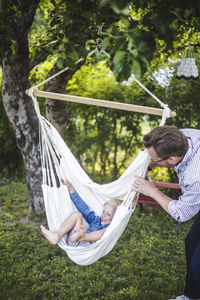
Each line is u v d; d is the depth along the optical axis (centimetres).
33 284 282
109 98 512
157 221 422
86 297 263
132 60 163
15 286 274
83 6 199
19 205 466
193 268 221
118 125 578
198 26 201
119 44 174
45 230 275
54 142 302
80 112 559
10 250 333
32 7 322
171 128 203
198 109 478
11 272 293
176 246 353
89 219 306
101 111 532
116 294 269
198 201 197
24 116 388
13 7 235
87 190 306
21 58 354
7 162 601
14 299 257
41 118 286
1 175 595
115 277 295
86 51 222
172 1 175
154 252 339
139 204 445
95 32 248
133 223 413
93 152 595
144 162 248
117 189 287
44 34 400
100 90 509
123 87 504
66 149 300
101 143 564
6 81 371
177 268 311
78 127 583
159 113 243
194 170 196
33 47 408
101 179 571
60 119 418
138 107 246
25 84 378
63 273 298
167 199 215
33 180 414
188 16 192
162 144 195
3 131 561
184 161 202
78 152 583
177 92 472
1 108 551
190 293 245
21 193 513
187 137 214
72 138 584
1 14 195
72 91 523
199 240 240
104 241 239
